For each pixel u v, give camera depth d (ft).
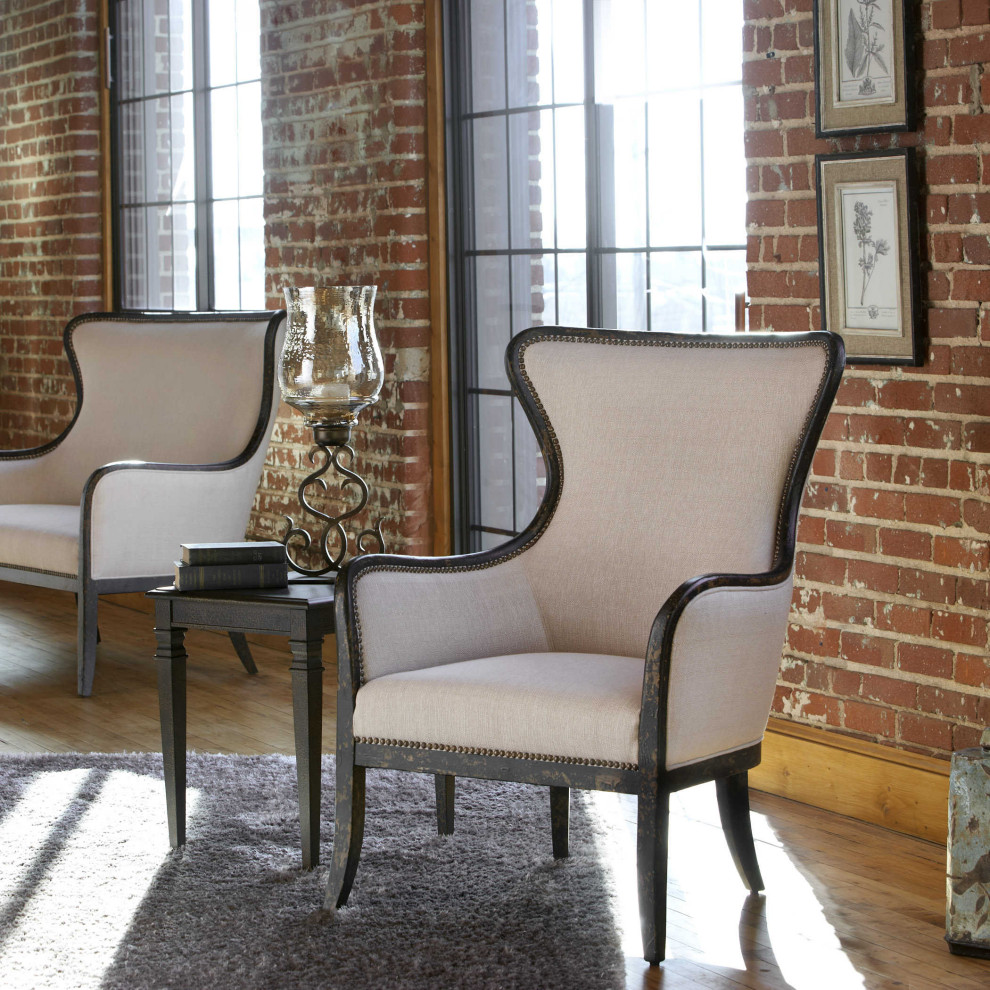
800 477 9.52
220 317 17.26
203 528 15.93
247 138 18.89
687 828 11.21
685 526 9.86
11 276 23.76
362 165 16.63
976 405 10.49
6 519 16.56
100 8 21.54
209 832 10.86
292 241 17.87
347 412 10.98
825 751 11.61
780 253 11.83
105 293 22.04
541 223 15.01
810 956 8.81
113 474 15.37
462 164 15.97
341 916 9.22
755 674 9.09
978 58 10.26
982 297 10.40
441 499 16.42
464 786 12.03
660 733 8.27
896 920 9.38
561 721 8.48
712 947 8.94
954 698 10.78
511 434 15.72
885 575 11.23
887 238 10.87
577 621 10.16
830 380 9.49
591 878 9.90
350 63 16.66
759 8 11.77
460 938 8.89
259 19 18.11
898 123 10.73
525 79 15.03
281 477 18.49
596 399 10.31
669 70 13.47
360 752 9.16
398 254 16.20
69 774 12.39
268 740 13.70
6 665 16.92
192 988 8.23
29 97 22.93
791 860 10.48
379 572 9.39
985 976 8.54
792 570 9.41
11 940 8.90
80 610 15.39
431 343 16.31
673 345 10.28
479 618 9.87
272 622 9.95
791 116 11.62
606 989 8.20
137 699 15.37
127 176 21.48
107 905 9.45
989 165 10.27
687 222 13.44
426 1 15.89
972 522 10.58
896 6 10.61
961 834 8.82
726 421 9.83
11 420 24.06
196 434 16.83
